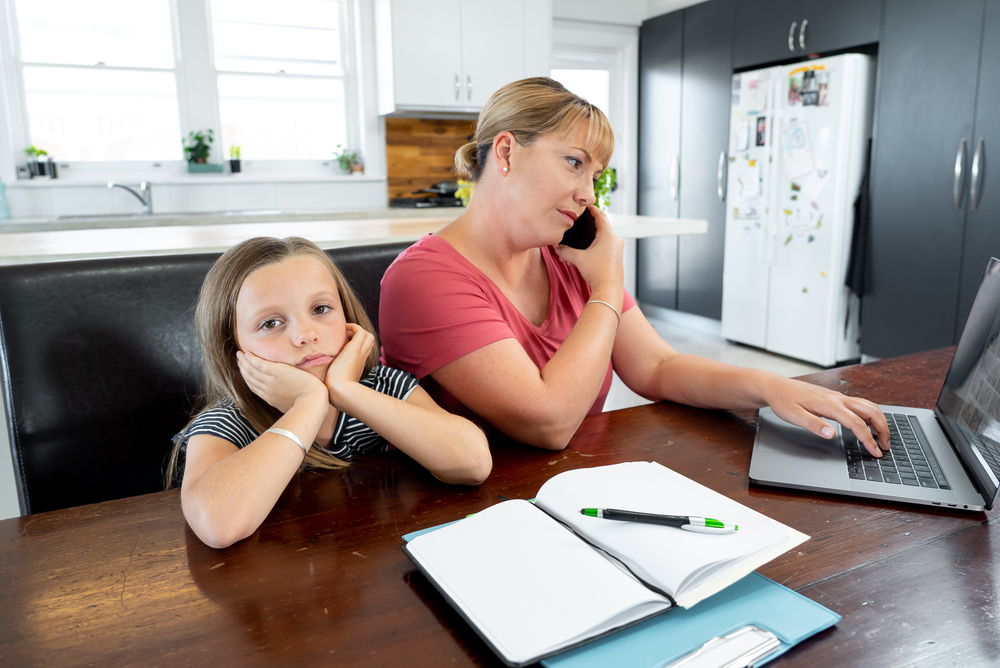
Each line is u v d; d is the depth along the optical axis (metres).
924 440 0.89
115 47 4.13
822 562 0.62
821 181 3.46
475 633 0.53
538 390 0.91
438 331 0.97
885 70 3.19
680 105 4.53
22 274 1.03
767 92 3.70
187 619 0.55
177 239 1.80
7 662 0.50
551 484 0.72
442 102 4.28
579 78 4.99
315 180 4.50
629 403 3.12
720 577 0.56
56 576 0.62
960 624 0.53
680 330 4.72
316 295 0.86
